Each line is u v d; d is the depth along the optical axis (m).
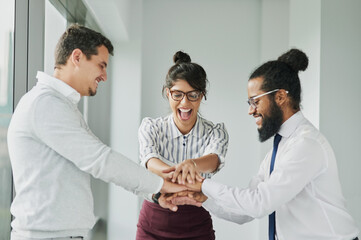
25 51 2.51
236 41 4.65
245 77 4.65
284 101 1.82
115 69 4.51
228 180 4.61
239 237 4.59
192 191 2.10
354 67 3.50
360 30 3.50
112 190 4.45
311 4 3.68
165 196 2.19
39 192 1.64
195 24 4.64
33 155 1.66
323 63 3.47
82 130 1.68
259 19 4.64
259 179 2.04
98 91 4.46
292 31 4.34
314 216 1.72
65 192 1.67
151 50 4.61
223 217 2.11
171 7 4.64
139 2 4.51
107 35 4.38
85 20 3.88
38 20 2.55
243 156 4.62
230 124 4.63
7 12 2.39
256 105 1.84
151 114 4.59
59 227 1.65
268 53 4.54
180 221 2.48
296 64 1.84
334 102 3.49
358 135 3.51
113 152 1.71
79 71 1.79
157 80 4.61
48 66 2.84
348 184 3.51
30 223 1.63
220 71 4.65
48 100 1.65
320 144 1.72
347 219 1.73
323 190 1.72
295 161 1.68
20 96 2.48
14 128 1.68
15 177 1.70
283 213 1.79
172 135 2.43
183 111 2.33
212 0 4.65
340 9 3.48
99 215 4.41
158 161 2.22
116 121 4.50
